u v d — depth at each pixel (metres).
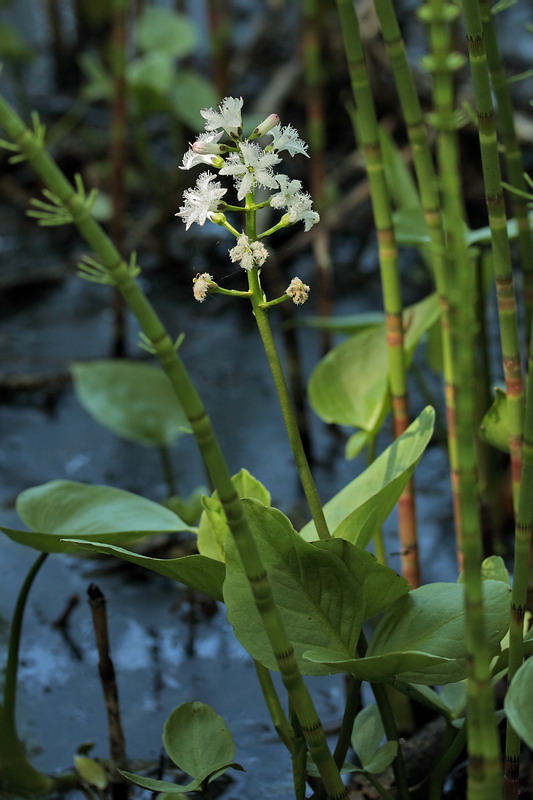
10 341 2.09
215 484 1.13
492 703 1.15
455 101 2.24
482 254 1.46
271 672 1.44
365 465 1.71
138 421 1.66
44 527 1.30
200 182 1.17
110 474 1.72
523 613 1.18
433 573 1.51
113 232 2.08
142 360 2.03
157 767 1.36
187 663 1.45
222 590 1.21
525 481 1.17
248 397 1.91
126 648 1.46
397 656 1.17
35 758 1.38
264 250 1.17
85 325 2.15
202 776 1.23
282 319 1.95
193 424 1.12
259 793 1.35
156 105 2.23
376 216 1.33
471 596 1.11
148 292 2.24
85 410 1.90
